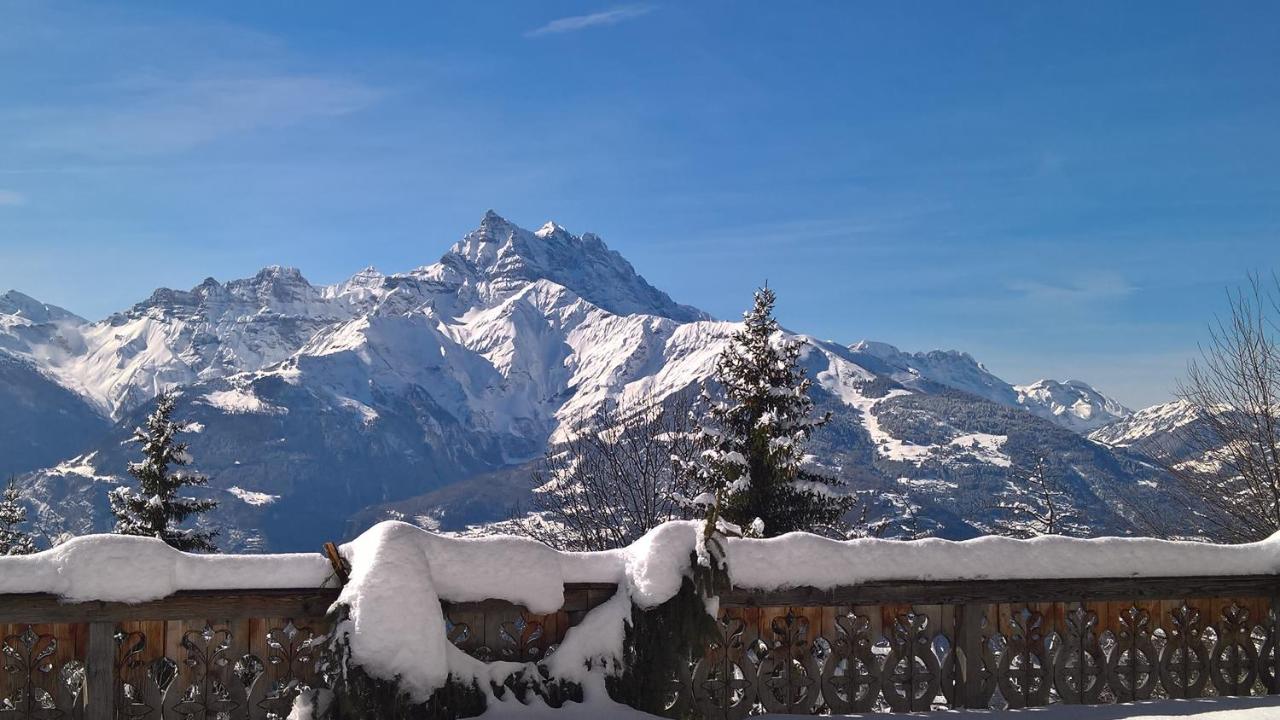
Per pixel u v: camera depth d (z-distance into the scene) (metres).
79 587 6.23
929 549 7.63
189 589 6.45
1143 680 8.23
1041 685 7.82
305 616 6.65
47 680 6.24
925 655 7.57
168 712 6.39
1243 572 8.33
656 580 6.98
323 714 6.37
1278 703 7.93
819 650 7.57
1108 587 7.97
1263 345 18.05
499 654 6.92
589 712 6.77
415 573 6.49
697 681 7.12
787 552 7.34
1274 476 17.67
